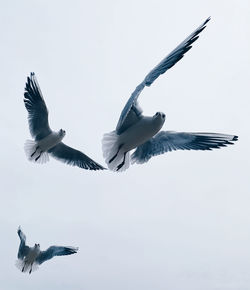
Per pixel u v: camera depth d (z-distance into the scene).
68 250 10.64
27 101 9.37
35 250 10.41
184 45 4.67
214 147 5.58
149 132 5.51
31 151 10.27
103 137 5.68
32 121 9.70
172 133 5.90
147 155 5.89
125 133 5.57
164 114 5.48
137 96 4.99
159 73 4.80
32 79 9.14
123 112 5.07
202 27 4.61
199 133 5.73
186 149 5.75
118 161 5.69
